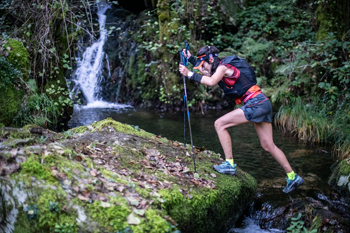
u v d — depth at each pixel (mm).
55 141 3293
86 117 7707
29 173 2248
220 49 9547
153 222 2252
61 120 6359
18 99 4953
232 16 9695
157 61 8852
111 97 10500
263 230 3457
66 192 2240
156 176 2990
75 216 2145
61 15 6020
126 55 10461
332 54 7438
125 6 11430
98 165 2779
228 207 3211
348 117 6219
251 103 3264
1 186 2234
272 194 3918
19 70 5035
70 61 6457
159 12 8641
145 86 9578
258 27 9750
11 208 2205
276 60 8781
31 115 5148
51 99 5785
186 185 2992
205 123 7281
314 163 4938
